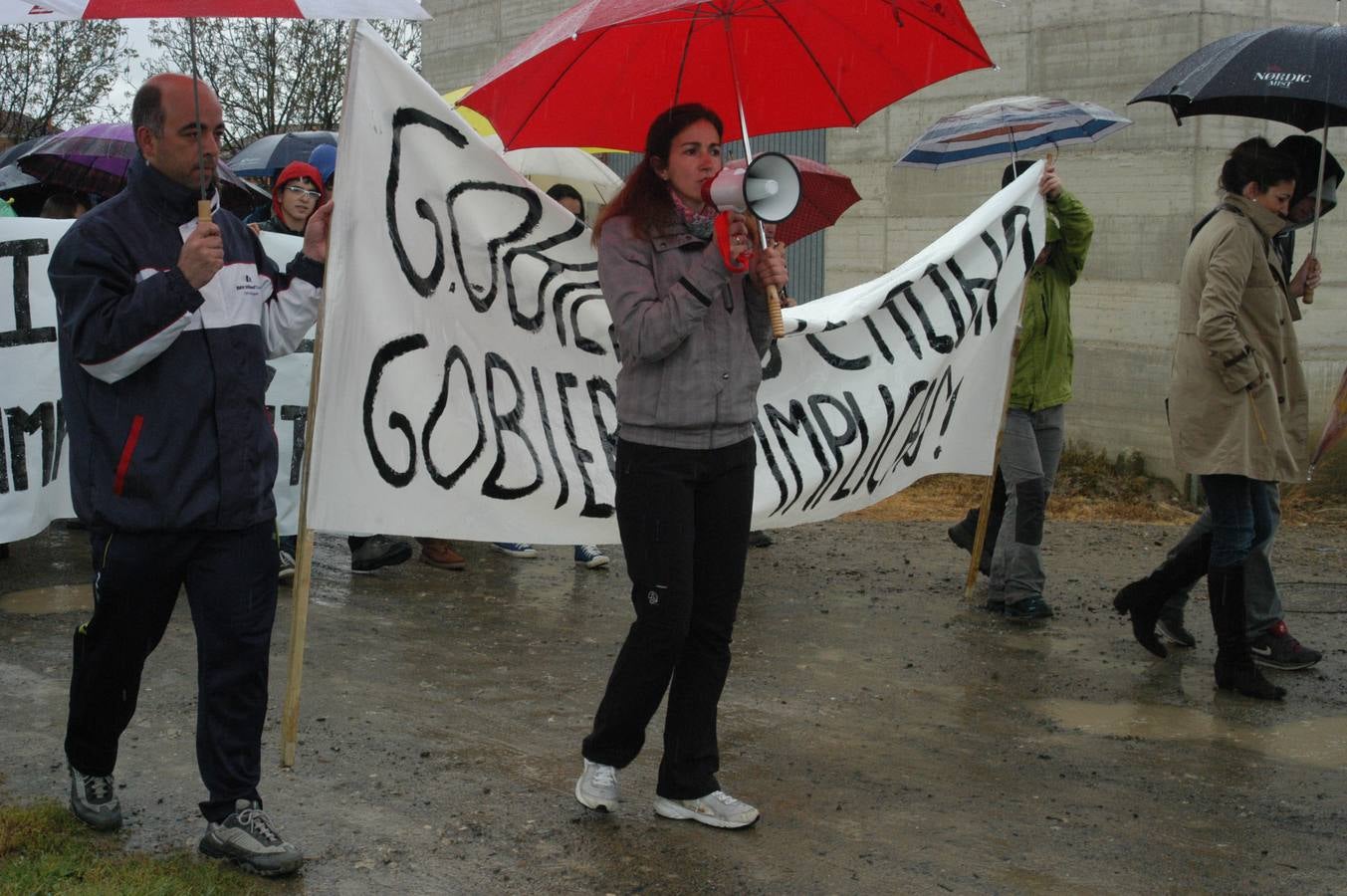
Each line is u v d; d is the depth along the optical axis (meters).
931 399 5.80
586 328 4.49
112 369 3.36
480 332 4.32
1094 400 9.98
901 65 4.39
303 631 3.91
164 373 3.46
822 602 6.73
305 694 5.16
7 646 5.75
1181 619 5.97
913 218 11.03
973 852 3.82
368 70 4.03
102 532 3.53
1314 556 7.91
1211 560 5.36
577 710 5.04
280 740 4.65
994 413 6.08
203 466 3.48
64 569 7.21
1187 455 5.30
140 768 4.35
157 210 3.49
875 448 5.58
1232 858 3.81
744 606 6.65
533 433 4.43
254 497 3.55
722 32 4.30
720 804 3.96
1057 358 6.33
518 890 3.54
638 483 3.76
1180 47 9.19
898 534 8.45
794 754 4.62
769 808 4.12
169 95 3.41
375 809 4.05
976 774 4.46
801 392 5.41
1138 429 9.70
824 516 5.54
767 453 5.30
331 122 21.28
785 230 7.62
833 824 4.01
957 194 10.66
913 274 5.68
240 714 3.62
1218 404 5.25
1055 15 9.90
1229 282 5.18
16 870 3.48
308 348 6.91
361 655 5.71
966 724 4.96
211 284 3.53
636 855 3.76
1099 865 3.74
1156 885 3.62
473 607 6.57
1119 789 4.33
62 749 4.51
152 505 3.46
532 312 4.40
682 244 3.75
